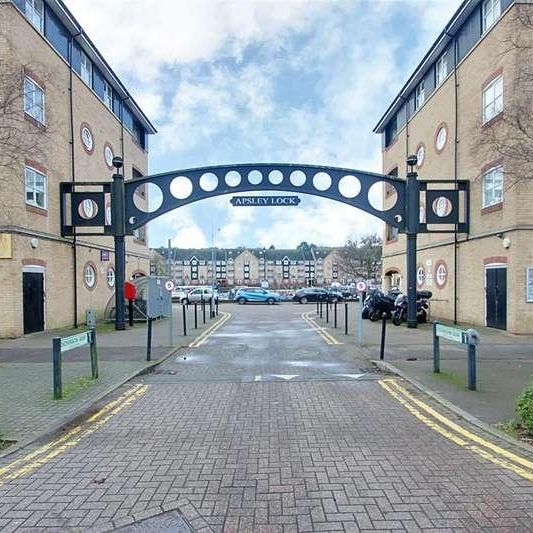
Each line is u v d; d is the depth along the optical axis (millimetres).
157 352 12742
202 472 4809
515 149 10758
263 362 11438
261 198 20391
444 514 3883
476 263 19672
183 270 124750
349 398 7836
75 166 22047
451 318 22297
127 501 4199
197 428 6289
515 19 12852
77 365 10812
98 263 24969
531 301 16250
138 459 5203
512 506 4016
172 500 4199
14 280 16453
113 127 28000
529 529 3650
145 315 23469
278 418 6695
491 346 13367
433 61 24766
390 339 15227
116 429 6316
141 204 34281
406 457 5168
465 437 5844
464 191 20203
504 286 17266
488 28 18406
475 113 19672
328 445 5570
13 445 5676
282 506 4051
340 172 20094
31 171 17859
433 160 24844
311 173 20141
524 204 16328
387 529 3656
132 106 30688
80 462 5148
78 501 4219
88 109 23812
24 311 17188
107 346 13992
